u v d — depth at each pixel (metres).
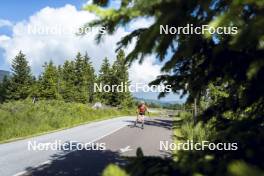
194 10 3.04
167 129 25.16
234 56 3.68
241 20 2.71
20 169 9.95
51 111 28.67
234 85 4.18
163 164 3.57
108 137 19.17
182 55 3.59
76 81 88.81
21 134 20.02
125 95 77.94
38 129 22.58
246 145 3.29
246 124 3.75
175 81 4.41
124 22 3.10
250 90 3.88
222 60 3.79
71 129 25.02
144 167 3.52
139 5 2.87
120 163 10.57
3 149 14.24
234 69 3.80
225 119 4.48
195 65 4.12
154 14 2.89
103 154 12.66
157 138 18.48
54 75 84.00
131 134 21.03
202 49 3.87
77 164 10.48
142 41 3.04
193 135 13.24
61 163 10.71
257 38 2.60
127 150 13.77
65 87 86.69
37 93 81.31
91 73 88.75
